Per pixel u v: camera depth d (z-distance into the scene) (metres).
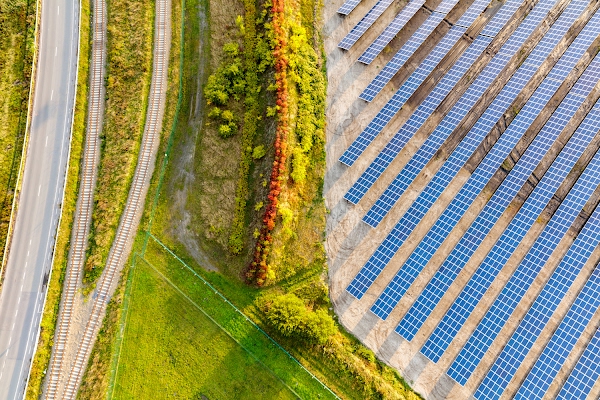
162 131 52.03
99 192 50.31
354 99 52.97
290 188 48.16
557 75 50.09
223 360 44.12
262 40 52.84
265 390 43.09
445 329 42.19
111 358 44.62
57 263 48.00
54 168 52.03
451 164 47.69
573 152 46.50
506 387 39.59
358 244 47.34
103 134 53.06
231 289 46.38
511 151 47.44
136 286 46.88
